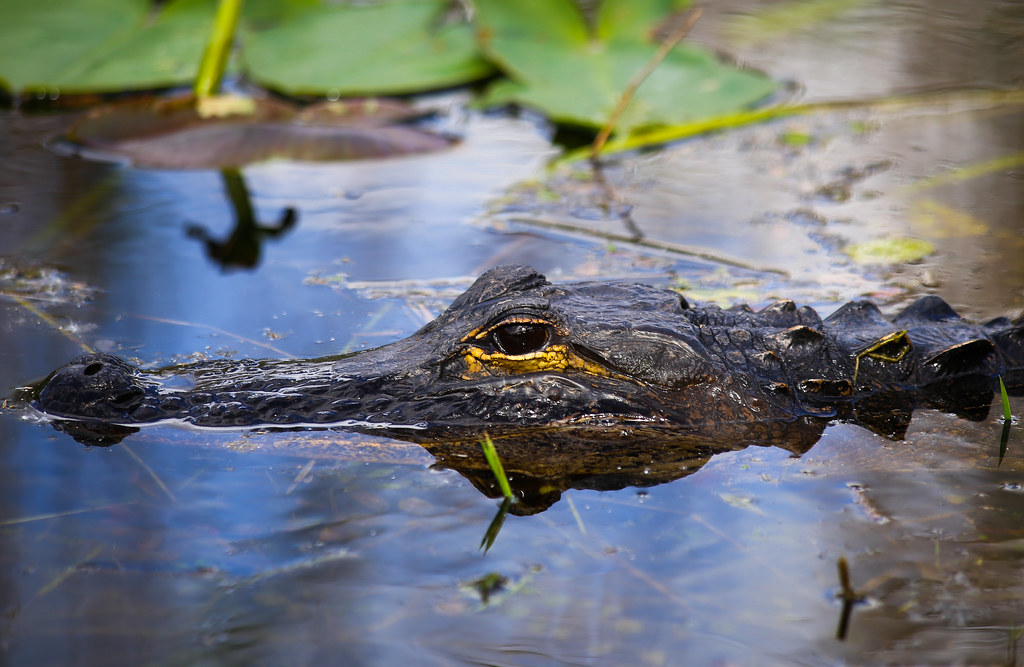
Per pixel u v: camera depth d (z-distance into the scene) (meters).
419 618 5.54
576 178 14.05
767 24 20.06
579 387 7.60
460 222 12.54
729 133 16.03
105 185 13.38
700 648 5.29
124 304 10.02
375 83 15.95
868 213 12.80
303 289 10.53
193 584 5.75
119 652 5.21
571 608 5.62
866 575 5.88
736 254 11.58
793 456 7.31
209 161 13.66
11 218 12.15
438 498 6.70
